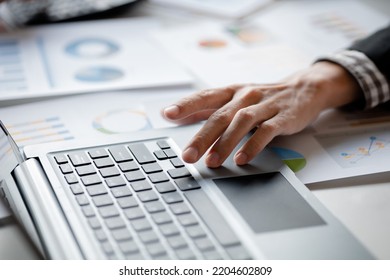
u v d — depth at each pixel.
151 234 0.41
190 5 1.02
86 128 0.62
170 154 0.52
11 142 0.53
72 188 0.47
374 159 0.57
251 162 0.52
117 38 0.87
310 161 0.56
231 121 0.55
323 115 0.66
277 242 0.41
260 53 0.83
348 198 0.50
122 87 0.71
